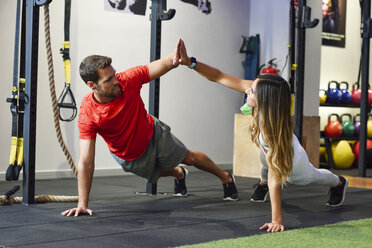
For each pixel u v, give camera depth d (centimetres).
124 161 357
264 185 388
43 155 550
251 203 387
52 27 552
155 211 345
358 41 839
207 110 682
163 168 376
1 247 239
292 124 289
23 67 373
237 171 596
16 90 371
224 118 700
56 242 250
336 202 378
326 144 728
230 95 704
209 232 279
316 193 451
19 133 372
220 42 693
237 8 706
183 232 278
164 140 360
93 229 282
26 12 368
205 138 682
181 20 654
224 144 701
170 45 646
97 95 317
